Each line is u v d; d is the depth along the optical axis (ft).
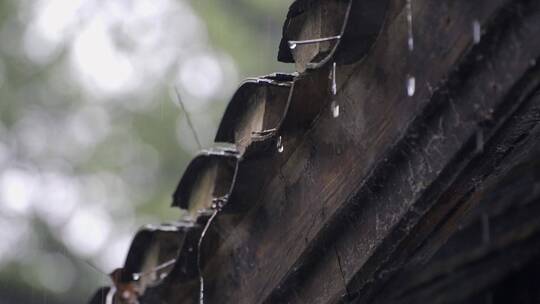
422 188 15.97
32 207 80.38
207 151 20.33
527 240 25.95
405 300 27.50
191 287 21.48
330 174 17.43
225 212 19.43
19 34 85.81
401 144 15.87
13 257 75.97
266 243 19.22
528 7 13.73
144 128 87.20
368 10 15.39
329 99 17.30
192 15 90.84
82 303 76.59
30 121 84.33
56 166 83.87
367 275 17.94
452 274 27.73
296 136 18.11
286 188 18.63
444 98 15.15
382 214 16.94
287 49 17.84
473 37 14.26
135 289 22.95
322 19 16.61
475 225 27.02
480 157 15.89
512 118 15.14
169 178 85.97
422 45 15.26
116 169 85.76
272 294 19.06
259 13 89.51
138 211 84.64
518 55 14.06
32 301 74.79
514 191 25.53
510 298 27.22
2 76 84.07
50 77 86.22
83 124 86.43
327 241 18.04
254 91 18.26
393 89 15.88
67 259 78.07
